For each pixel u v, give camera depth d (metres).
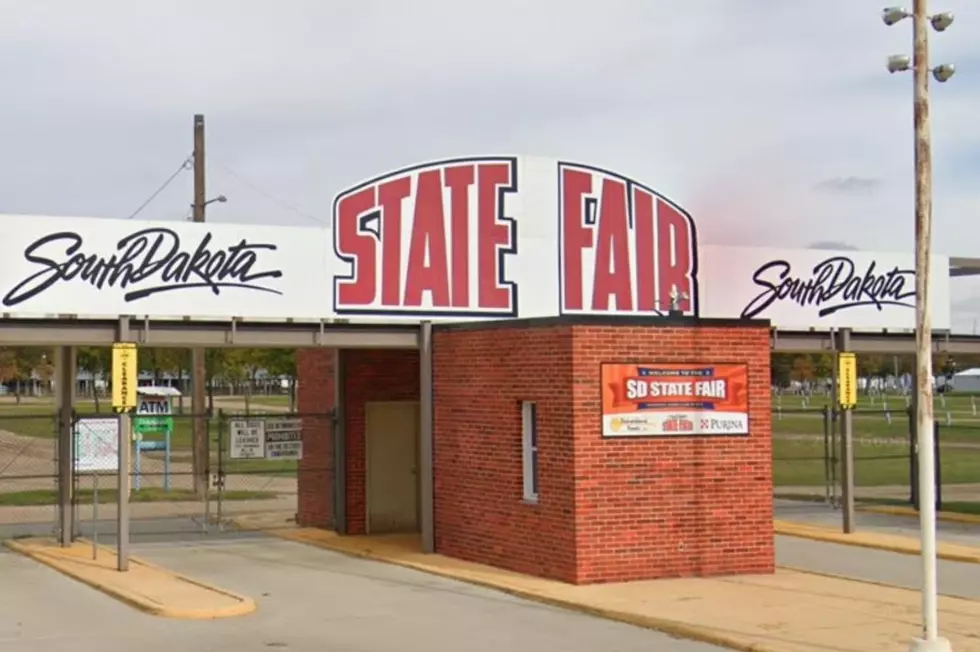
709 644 12.32
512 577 16.66
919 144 11.50
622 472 16.25
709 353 16.89
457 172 20.22
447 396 19.19
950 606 14.34
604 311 21.23
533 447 17.28
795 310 22.75
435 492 19.50
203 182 32.50
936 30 11.70
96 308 17.56
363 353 22.70
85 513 27.30
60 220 17.47
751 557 16.98
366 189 19.45
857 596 14.98
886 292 23.58
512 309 20.41
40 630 13.16
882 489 31.39
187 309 18.11
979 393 114.12
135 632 13.02
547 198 20.89
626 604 14.32
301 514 24.20
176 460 43.53
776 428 60.34
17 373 86.12
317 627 13.32
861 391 121.94
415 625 13.44
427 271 19.80
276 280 18.72
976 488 31.44
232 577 17.33
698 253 22.09
